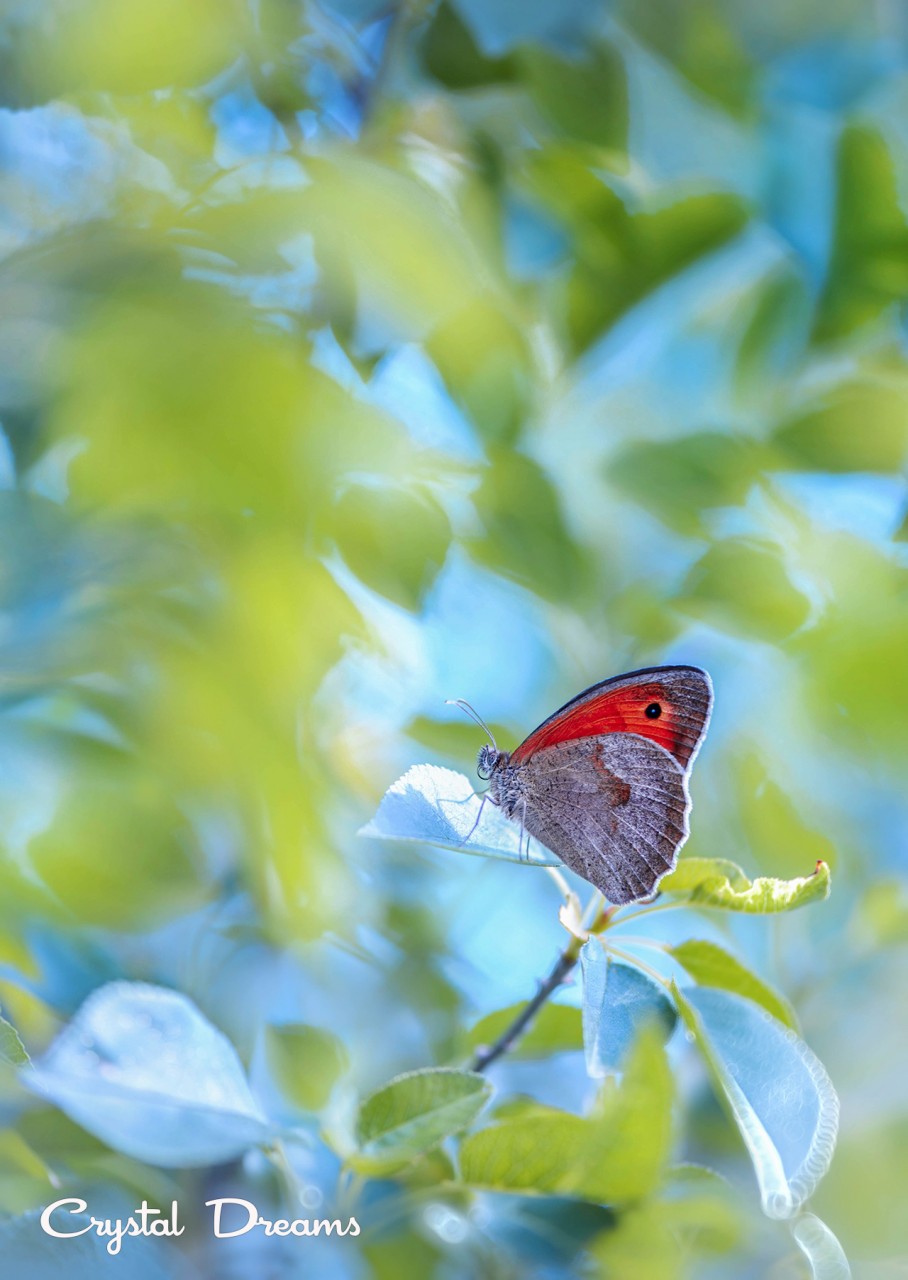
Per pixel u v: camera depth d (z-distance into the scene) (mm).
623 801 644
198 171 640
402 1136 621
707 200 653
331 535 638
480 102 658
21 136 634
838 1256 619
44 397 622
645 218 654
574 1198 626
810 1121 610
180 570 631
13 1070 621
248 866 652
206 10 639
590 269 655
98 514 626
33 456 624
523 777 649
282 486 623
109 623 633
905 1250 653
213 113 645
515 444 652
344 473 632
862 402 658
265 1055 648
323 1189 638
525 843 631
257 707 636
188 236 628
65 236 627
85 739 644
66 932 654
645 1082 615
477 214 650
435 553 641
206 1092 625
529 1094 651
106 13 636
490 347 645
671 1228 630
